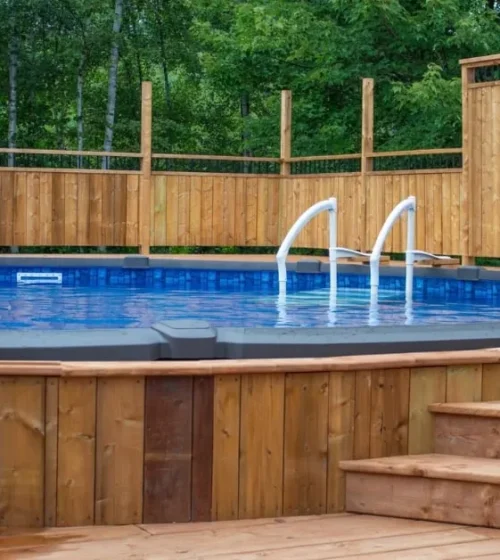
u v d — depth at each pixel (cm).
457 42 1388
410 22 1425
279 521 300
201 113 2053
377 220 1044
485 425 319
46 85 1781
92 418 293
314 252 1274
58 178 1080
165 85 1978
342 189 1084
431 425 329
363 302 750
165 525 294
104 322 596
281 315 638
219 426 300
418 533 282
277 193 1162
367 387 317
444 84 1314
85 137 1939
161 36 1916
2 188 1061
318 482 311
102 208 1095
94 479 294
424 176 991
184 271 976
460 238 955
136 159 1123
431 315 654
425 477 297
